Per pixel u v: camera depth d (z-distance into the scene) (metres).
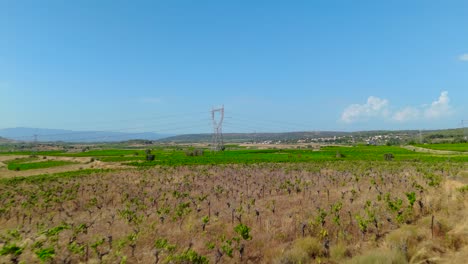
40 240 14.16
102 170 65.12
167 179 42.50
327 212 18.08
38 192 34.47
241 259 12.23
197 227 16.55
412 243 12.41
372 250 11.71
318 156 93.56
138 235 15.05
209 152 124.38
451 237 12.48
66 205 26.77
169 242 14.30
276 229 15.51
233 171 53.88
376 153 100.38
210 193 29.27
